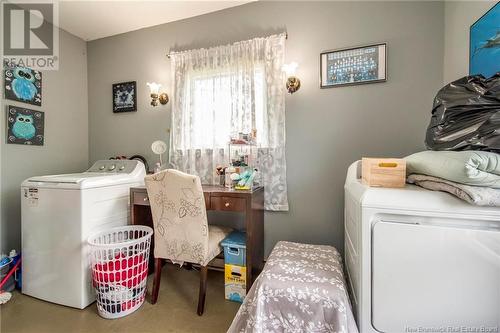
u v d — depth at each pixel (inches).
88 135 104.3
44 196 62.7
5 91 76.3
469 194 31.8
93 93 103.8
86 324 54.6
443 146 41.0
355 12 70.8
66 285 61.0
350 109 71.9
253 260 64.8
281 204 77.0
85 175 73.9
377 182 43.4
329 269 49.4
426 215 35.4
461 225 34.7
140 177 80.0
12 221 78.1
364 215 38.4
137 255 59.9
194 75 86.0
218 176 80.6
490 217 32.7
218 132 82.4
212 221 85.4
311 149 75.7
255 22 80.1
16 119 79.0
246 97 78.8
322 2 73.7
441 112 43.1
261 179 78.7
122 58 98.7
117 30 96.3
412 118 66.9
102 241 64.6
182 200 57.7
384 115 69.1
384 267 37.4
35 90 84.5
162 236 61.3
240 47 80.0
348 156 72.4
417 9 65.9
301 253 58.6
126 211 73.5
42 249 63.2
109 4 79.8
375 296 38.0
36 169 85.0
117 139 100.6
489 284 33.2
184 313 58.9
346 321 39.2
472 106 38.2
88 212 61.2
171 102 90.8
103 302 56.7
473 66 51.7
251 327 43.1
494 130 34.0
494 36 45.7
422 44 65.7
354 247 46.2
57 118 92.1
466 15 54.6
